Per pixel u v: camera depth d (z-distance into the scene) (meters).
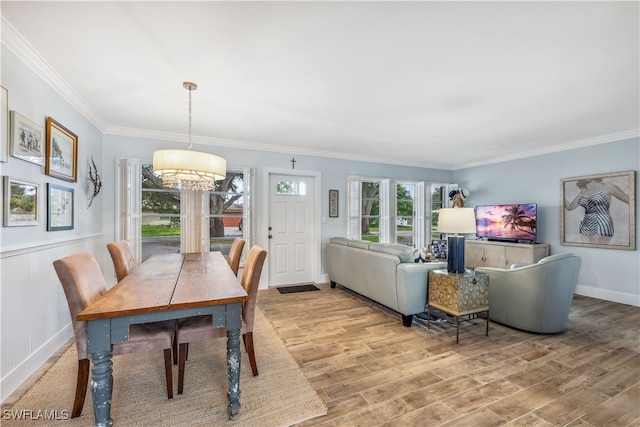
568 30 1.72
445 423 1.64
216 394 1.87
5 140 1.80
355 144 4.46
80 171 2.95
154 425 1.60
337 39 1.83
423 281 3.03
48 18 1.64
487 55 2.00
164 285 1.88
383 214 5.59
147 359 2.28
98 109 3.02
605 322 3.16
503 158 5.27
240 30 1.75
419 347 2.57
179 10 1.57
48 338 2.29
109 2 1.51
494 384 2.01
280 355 2.41
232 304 1.65
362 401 1.83
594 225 4.07
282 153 4.68
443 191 6.37
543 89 2.51
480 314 3.15
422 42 1.86
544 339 2.73
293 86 2.48
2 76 1.78
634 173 3.70
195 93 2.62
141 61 2.10
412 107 2.94
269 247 4.64
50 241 2.32
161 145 3.93
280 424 1.63
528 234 4.60
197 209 4.00
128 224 3.62
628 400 1.84
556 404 1.80
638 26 1.67
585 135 3.91
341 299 4.00
